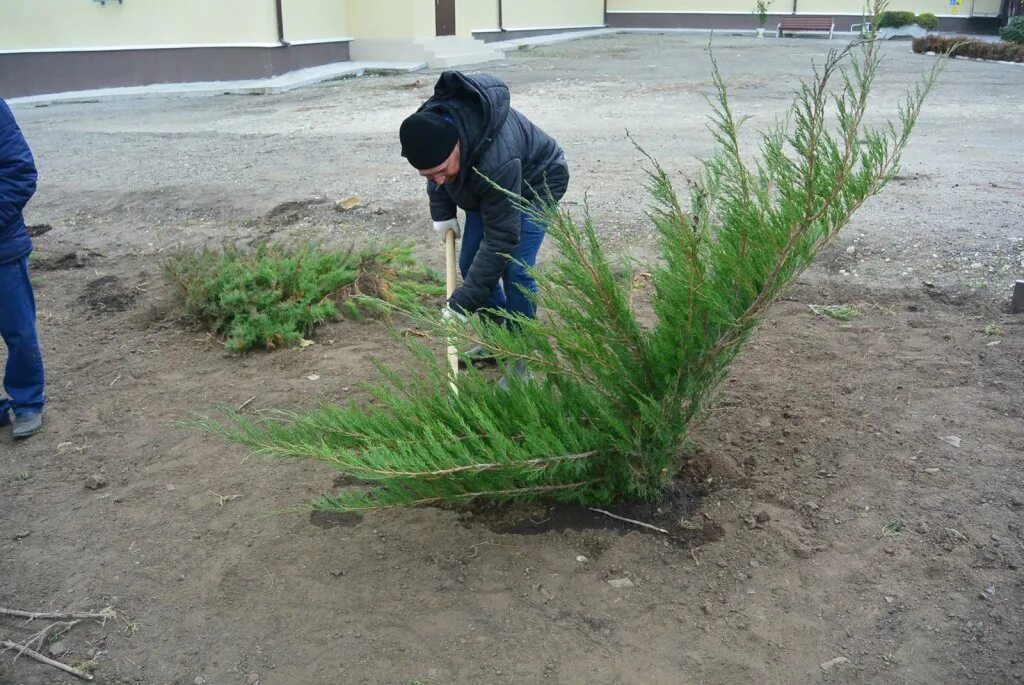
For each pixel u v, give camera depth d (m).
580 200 8.41
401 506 3.61
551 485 3.38
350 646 2.95
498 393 3.44
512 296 4.46
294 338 5.45
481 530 3.50
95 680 2.87
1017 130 11.56
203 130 13.94
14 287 4.25
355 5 22.64
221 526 3.63
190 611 3.15
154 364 5.28
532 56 25.05
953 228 7.02
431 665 2.86
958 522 3.35
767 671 2.74
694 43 29.11
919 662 2.74
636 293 5.84
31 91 17.98
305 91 18.91
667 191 3.17
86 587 3.30
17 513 3.80
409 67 21.78
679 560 3.27
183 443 4.32
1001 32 24.95
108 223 8.48
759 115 13.13
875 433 4.01
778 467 3.80
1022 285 5.30
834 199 3.15
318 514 3.67
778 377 4.65
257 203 8.77
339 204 8.33
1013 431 3.95
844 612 2.96
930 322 5.28
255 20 19.19
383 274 6.21
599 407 3.25
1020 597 2.96
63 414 4.69
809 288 5.96
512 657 2.87
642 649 2.87
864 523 3.39
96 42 18.50
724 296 3.18
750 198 3.35
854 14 32.59
